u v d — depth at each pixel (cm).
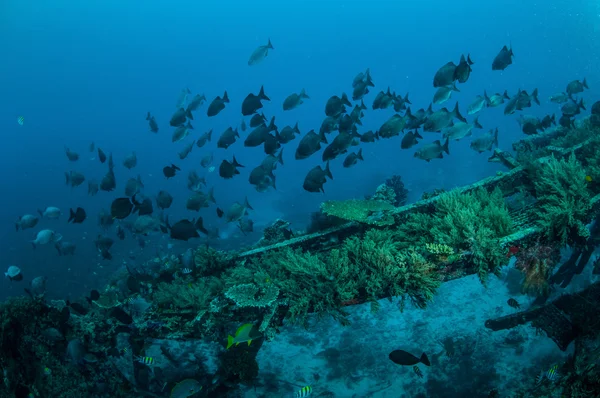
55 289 2245
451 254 638
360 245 723
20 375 805
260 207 3838
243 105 1015
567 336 723
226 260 888
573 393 517
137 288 831
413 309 1410
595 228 800
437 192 917
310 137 927
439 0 12556
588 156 902
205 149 10000
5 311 802
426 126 968
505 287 1416
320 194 3888
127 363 1034
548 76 8100
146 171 7219
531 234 643
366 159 5794
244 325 626
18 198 6194
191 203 1024
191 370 1079
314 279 685
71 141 11625
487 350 1166
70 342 723
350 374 1184
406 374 1154
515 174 837
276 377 1205
